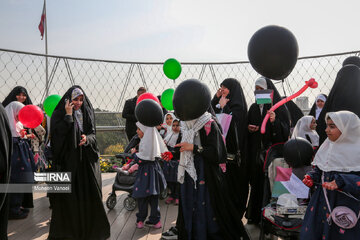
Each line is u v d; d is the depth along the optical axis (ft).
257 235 12.65
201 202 10.06
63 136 11.96
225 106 14.26
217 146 10.10
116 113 26.55
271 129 13.50
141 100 14.02
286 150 10.59
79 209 11.91
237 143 13.15
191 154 10.25
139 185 13.55
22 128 16.52
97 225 12.17
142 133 14.21
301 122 13.09
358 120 7.87
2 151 7.96
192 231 10.07
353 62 15.03
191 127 10.36
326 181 8.16
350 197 7.78
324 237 7.93
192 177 10.02
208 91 9.57
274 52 8.63
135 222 14.78
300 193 9.98
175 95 9.53
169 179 17.61
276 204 9.95
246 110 13.98
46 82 23.31
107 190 21.45
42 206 17.90
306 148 10.42
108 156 27.25
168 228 13.93
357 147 7.84
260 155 13.42
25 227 14.47
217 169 10.45
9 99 18.13
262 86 13.65
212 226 10.08
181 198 10.26
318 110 19.19
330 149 8.27
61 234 11.68
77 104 12.57
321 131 11.41
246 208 14.01
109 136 26.94
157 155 13.79
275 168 11.28
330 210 7.91
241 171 13.60
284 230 9.41
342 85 11.30
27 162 16.07
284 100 11.06
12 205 15.51
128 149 17.88
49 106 17.24
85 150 12.55
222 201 10.16
